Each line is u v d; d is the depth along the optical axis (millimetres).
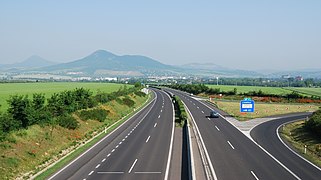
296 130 53781
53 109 47531
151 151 36969
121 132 49938
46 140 37969
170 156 34562
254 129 54250
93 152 36312
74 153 35750
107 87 145250
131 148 38531
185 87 175625
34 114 39469
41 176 27297
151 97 130000
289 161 33031
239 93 130750
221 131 51469
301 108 90000
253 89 170500
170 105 97062
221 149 38281
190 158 31641
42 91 96188
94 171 28719
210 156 34594
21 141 34281
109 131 50656
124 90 105188
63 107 49344
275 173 28375
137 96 115000
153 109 85875
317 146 40781
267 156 35125
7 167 28250
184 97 129750
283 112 81250
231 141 43438
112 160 32719
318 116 51438
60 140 40219
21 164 29922
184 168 29781
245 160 33062
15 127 36188
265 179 26531
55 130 42250
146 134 48281
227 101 109750
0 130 32438
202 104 99250
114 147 39094
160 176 27297
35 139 36688
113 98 82500
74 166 30391
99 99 73062
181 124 58406
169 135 47562
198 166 30359
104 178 26656
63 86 142625
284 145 41625
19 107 38031
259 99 111250
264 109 86750
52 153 35469
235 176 27250
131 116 70438
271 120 66312
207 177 26859
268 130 53562
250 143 42344
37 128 39875
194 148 38531
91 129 50719
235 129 53812
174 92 166500
